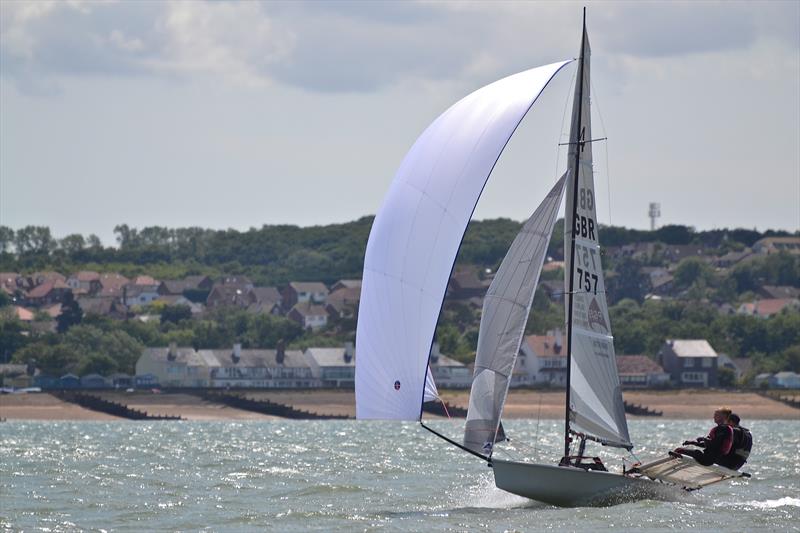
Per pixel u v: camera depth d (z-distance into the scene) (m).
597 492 104.62
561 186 100.81
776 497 121.88
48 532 99.88
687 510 105.81
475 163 97.88
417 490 129.25
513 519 102.81
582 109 103.69
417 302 97.50
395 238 98.31
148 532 99.75
